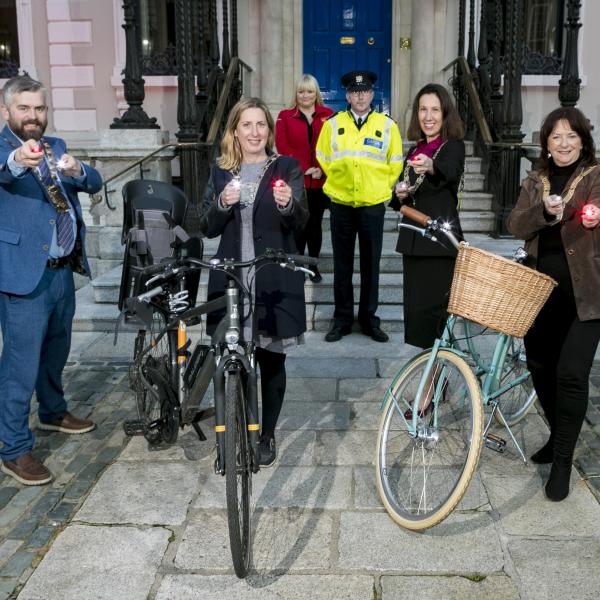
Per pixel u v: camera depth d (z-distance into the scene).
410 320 4.05
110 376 4.96
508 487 3.42
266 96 9.92
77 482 3.52
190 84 7.06
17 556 2.92
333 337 5.63
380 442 3.33
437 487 3.41
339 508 3.26
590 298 3.10
